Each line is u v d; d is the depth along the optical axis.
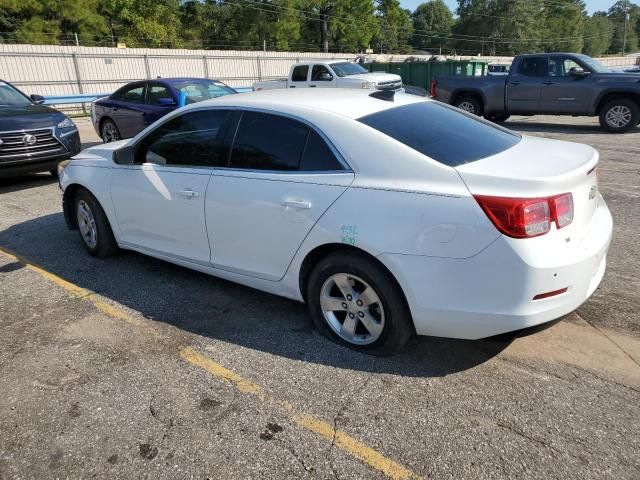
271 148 3.54
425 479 2.38
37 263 5.09
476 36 83.12
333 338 3.47
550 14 93.06
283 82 16.88
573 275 2.79
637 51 128.00
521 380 3.04
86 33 44.94
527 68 13.36
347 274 3.21
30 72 24.42
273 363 3.29
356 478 2.40
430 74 22.73
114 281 4.62
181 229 4.11
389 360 3.29
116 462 2.54
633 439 2.55
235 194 3.63
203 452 2.58
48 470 2.50
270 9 55.16
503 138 3.64
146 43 49.47
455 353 3.34
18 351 3.52
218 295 4.28
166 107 10.05
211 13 57.88
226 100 3.90
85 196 4.99
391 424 2.72
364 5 66.31
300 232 3.31
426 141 3.19
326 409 2.86
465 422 2.72
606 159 9.12
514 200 2.69
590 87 12.42
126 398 3.00
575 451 2.49
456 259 2.81
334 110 3.40
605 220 3.33
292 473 2.43
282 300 4.16
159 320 3.89
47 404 2.97
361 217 3.04
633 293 4.04
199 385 3.10
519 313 2.76
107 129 11.61
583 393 2.90
